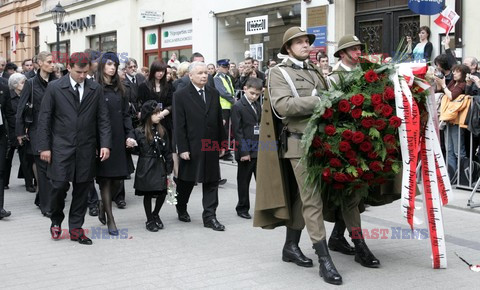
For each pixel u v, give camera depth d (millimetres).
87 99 6141
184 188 7145
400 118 4660
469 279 4926
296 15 14844
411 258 5547
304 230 6617
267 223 5328
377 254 5688
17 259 5652
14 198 9078
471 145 8727
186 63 9664
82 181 6117
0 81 9047
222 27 17875
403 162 4793
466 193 8695
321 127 4762
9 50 32750
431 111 5043
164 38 20922
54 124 6117
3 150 7402
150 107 6750
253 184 9781
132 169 7344
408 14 12117
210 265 5387
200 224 7117
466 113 8664
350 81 4812
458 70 8805
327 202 5320
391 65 4793
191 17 19094
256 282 4887
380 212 7582
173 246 6082
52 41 28359
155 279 4996
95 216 7711
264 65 16188
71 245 6156
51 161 6121
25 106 7668
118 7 22969
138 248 6016
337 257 5605
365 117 4637
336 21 13406
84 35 25562
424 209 5246
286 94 4926
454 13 9891
